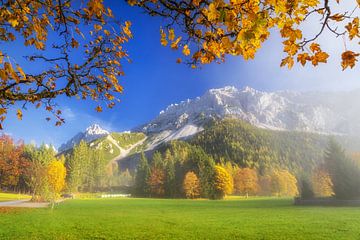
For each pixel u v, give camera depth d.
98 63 6.54
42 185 72.38
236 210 53.03
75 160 167.88
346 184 60.78
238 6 3.38
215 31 4.27
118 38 6.14
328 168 65.06
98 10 4.71
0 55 3.27
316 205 60.72
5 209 47.06
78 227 29.08
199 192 129.50
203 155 149.88
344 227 27.80
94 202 84.19
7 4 4.77
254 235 24.61
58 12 5.05
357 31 3.70
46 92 6.04
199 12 4.22
